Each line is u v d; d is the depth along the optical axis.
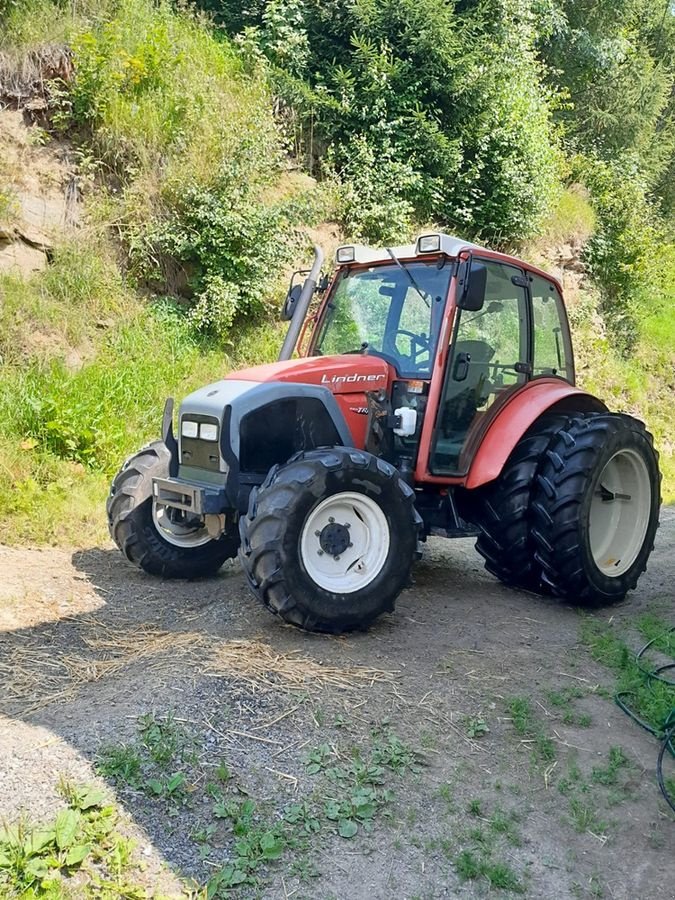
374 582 4.43
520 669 4.18
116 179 9.81
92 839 2.62
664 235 18.62
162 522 5.42
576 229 14.53
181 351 9.05
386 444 5.09
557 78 19.23
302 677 3.79
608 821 3.04
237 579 5.53
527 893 2.67
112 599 5.02
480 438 5.29
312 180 11.41
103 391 8.00
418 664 4.10
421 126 11.90
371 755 3.25
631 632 4.89
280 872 2.63
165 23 11.23
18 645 4.21
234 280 9.67
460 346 5.16
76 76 9.73
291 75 12.01
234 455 4.58
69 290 8.84
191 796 2.89
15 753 3.01
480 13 13.14
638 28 22.31
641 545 5.63
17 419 7.33
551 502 5.19
